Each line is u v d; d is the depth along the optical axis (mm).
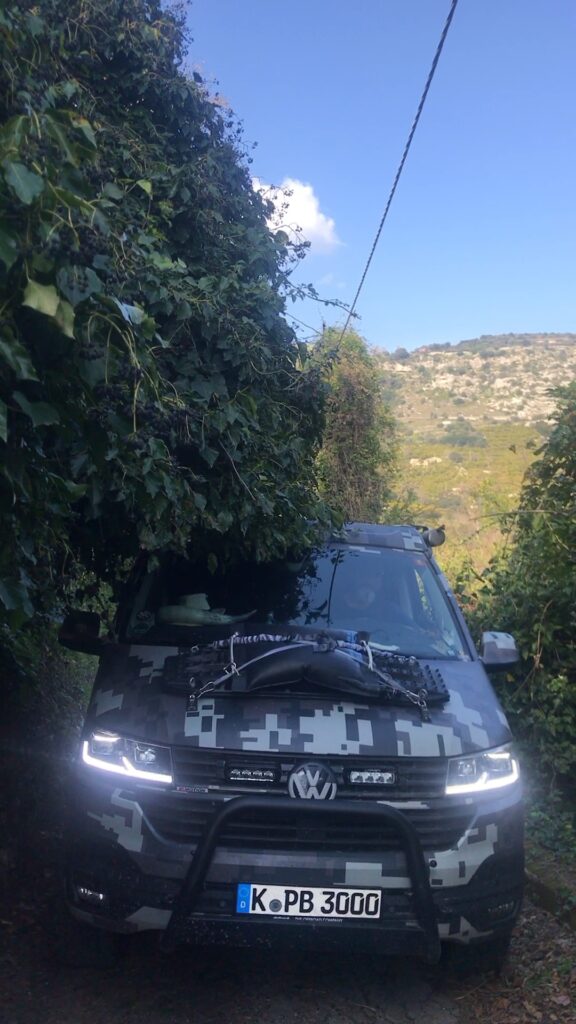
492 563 6488
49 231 2275
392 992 3707
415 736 3467
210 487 4117
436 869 3297
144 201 4461
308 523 4863
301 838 3271
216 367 4191
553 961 3971
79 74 4461
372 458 16969
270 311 4609
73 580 5375
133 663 4023
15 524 2887
